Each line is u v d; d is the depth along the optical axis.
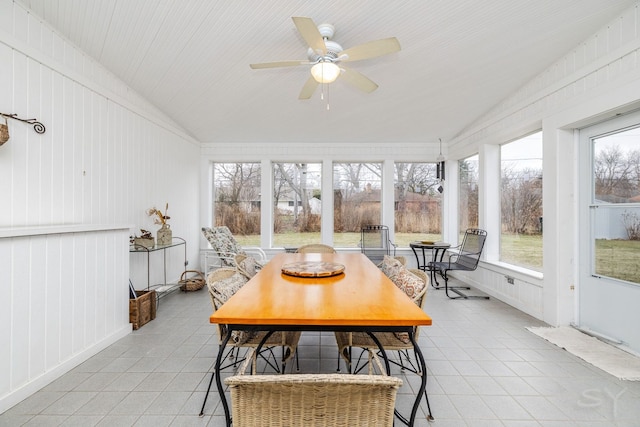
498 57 2.79
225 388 1.88
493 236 4.07
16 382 1.72
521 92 3.32
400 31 2.44
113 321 2.54
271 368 2.12
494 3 2.15
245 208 5.32
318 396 0.85
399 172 5.32
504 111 3.63
